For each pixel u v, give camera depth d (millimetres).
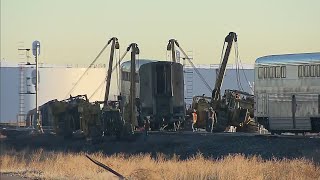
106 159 188125
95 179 138500
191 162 166000
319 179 129875
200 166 153750
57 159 188250
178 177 135250
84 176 144625
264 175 133500
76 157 197250
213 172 140500
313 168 139375
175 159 183500
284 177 132000
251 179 128750
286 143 197125
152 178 136375
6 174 157000
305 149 188375
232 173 135875
